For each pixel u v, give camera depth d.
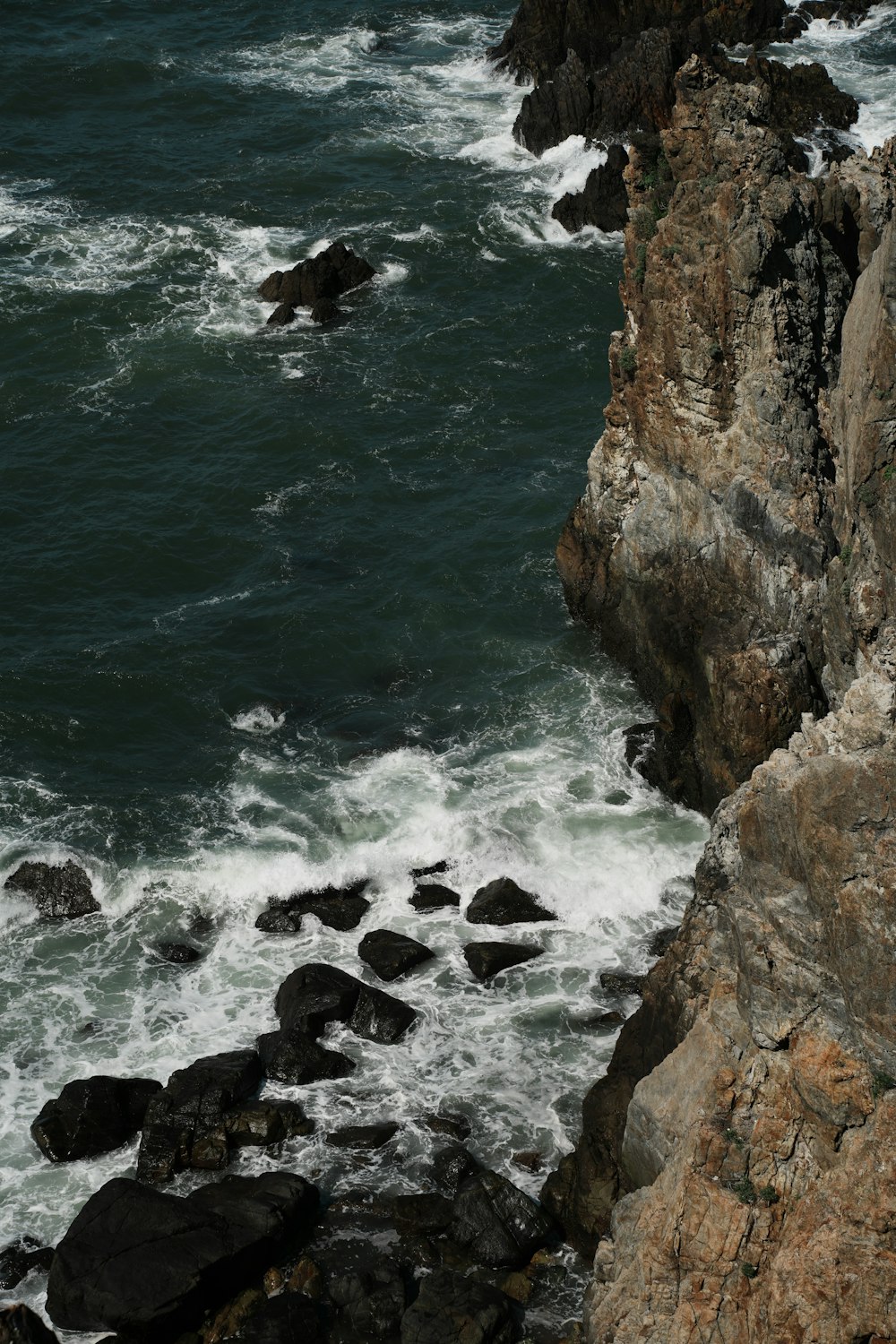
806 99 99.31
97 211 93.44
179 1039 46.16
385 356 79.06
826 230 51.19
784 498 50.09
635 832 52.22
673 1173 33.22
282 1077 44.47
